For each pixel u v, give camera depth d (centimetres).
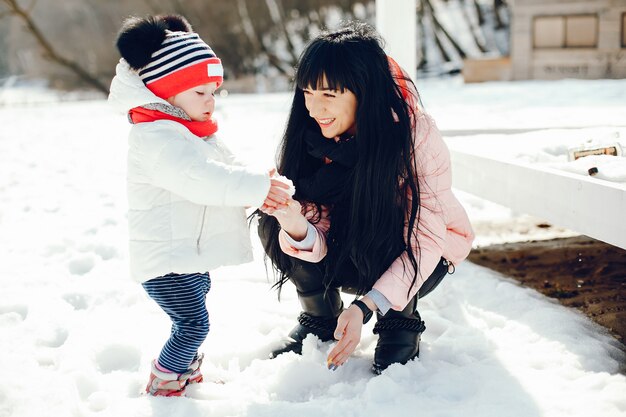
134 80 201
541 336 231
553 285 288
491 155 295
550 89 974
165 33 203
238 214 208
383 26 396
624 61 1021
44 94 1873
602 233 218
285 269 227
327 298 230
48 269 327
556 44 1132
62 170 636
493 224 396
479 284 284
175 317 202
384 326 217
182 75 202
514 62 1214
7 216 455
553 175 242
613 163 256
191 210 198
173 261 196
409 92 212
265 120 920
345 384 201
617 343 227
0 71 2000
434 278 226
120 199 494
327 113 204
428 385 199
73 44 1969
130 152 201
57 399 195
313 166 225
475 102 911
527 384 196
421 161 208
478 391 194
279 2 1853
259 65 1850
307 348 224
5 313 269
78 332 248
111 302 282
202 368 217
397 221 205
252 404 190
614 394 186
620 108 627
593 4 1051
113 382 212
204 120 210
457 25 1623
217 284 297
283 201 194
